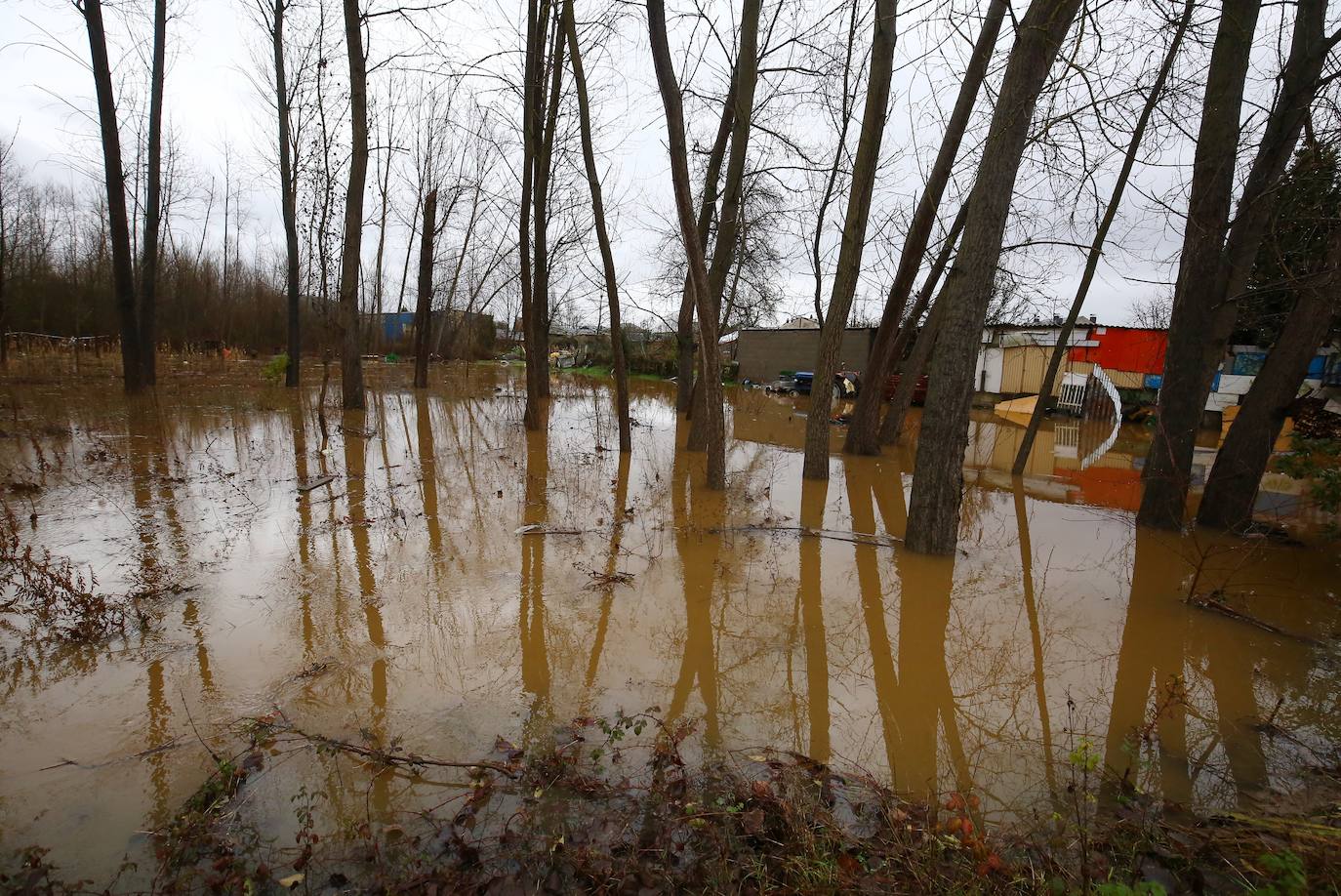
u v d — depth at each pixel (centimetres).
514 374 3322
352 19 1324
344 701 353
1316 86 577
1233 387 1605
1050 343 2069
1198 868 249
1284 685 401
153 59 1608
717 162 1195
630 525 685
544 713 350
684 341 1559
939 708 372
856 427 1230
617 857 248
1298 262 680
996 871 238
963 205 1024
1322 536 680
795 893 229
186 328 3378
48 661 383
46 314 2789
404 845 254
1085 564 612
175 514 661
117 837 257
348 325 1472
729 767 310
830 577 564
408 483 841
